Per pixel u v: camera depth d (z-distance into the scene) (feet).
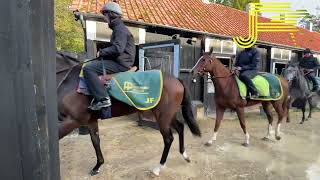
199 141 20.24
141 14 25.89
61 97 11.69
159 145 18.70
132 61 12.98
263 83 20.36
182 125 15.34
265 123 27.76
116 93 12.40
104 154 16.71
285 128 26.17
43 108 1.94
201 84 31.14
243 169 15.08
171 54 22.00
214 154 17.47
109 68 12.24
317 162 16.58
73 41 26.27
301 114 34.45
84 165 14.88
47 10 2.01
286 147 19.72
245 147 19.33
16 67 1.78
